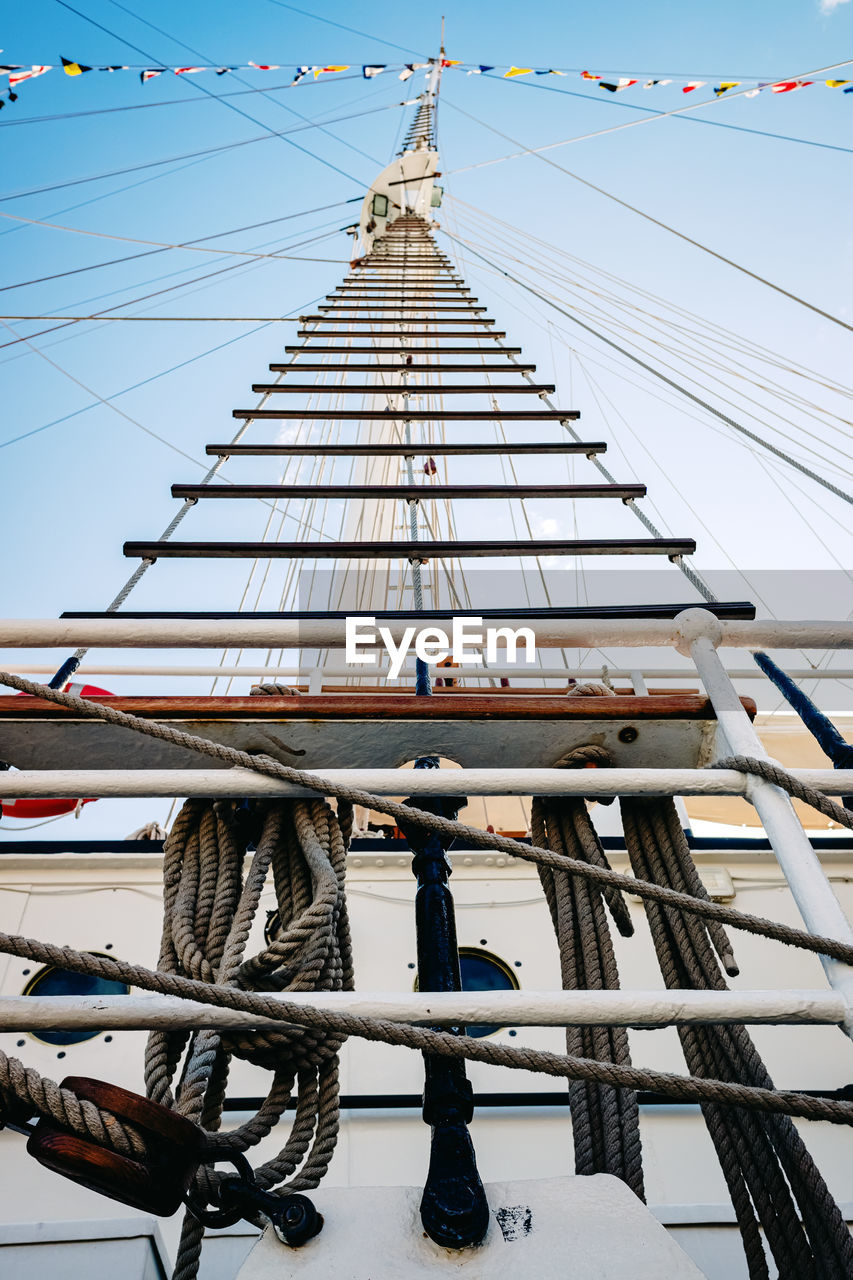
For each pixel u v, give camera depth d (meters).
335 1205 1.74
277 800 2.61
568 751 2.90
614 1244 1.65
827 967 2.00
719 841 5.76
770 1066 4.71
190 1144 1.66
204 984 1.71
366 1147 4.20
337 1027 1.70
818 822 6.99
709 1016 1.87
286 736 2.79
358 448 7.74
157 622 3.00
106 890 5.34
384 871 5.48
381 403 13.96
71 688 3.36
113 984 4.99
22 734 2.73
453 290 17.80
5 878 5.35
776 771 2.31
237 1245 3.57
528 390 10.98
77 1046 4.61
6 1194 3.91
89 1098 1.64
